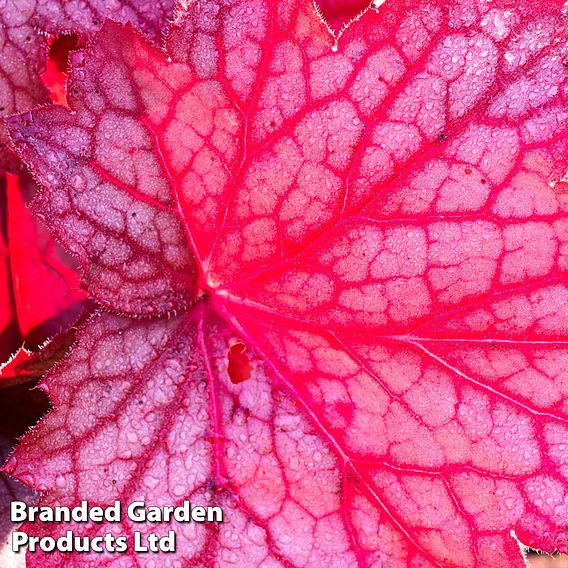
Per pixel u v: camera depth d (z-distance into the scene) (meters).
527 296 0.14
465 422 0.14
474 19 0.14
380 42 0.14
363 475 0.14
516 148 0.14
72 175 0.14
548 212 0.14
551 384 0.14
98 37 0.14
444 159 0.14
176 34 0.14
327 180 0.14
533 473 0.14
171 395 0.14
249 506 0.14
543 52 0.14
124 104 0.14
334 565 0.14
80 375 0.14
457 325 0.14
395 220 0.14
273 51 0.14
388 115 0.14
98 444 0.14
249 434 0.14
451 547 0.14
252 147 0.14
